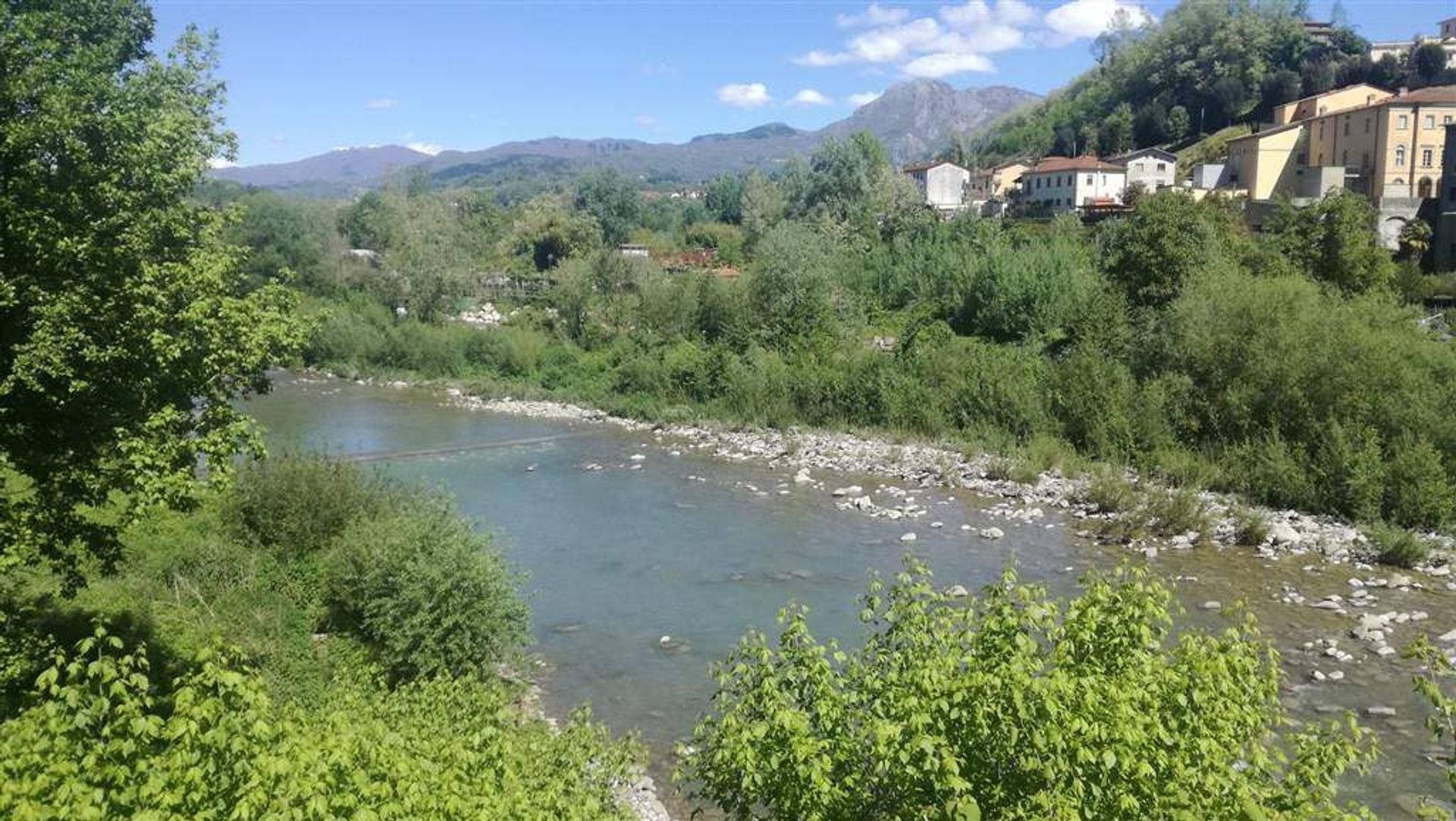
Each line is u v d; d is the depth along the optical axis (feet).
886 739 21.30
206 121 49.55
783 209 339.57
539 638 65.00
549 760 31.96
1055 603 26.21
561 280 221.66
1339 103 302.66
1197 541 84.53
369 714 34.42
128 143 43.32
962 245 203.10
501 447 135.74
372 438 141.90
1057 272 161.17
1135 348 123.24
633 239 368.89
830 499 103.30
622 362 179.83
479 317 245.24
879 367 141.28
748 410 146.61
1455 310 132.26
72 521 43.06
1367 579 73.82
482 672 54.75
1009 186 385.29
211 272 43.60
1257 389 103.76
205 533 68.69
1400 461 88.22
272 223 256.52
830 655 59.31
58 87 41.81
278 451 84.58
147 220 42.96
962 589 64.64
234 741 21.47
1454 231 184.44
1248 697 25.63
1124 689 22.56
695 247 341.62
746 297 182.29
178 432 42.63
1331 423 95.30
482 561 55.67
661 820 41.68
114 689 22.20
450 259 252.62
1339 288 138.72
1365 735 47.21
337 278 254.27
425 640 52.65
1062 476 108.47
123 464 40.45
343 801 20.67
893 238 231.30
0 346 40.29
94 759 20.49
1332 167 247.70
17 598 49.34
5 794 18.88
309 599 62.39
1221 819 21.09
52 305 38.78
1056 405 123.34
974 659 23.82
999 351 141.79
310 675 52.29
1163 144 383.24
